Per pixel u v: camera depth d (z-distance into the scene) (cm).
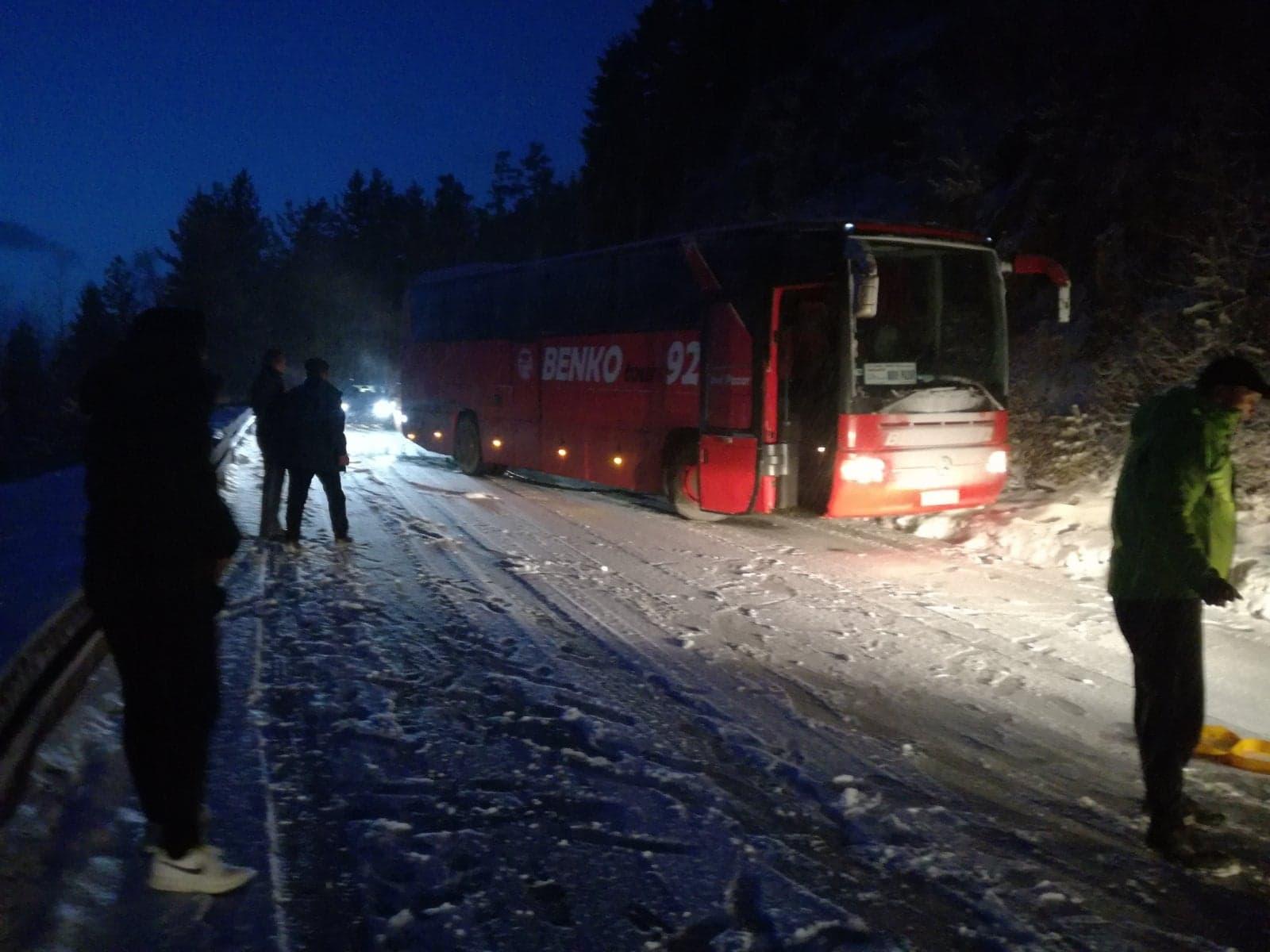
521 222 8031
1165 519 448
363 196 8238
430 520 1355
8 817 429
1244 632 846
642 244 1467
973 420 1224
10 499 1258
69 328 7969
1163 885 437
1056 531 1144
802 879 431
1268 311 1448
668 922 394
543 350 1717
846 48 3738
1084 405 1600
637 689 672
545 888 415
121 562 386
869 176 3062
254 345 7631
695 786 516
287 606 846
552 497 1659
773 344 1221
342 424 1112
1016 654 779
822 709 647
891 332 1189
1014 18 2662
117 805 467
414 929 382
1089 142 2050
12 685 486
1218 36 1919
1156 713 463
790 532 1317
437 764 532
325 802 486
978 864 449
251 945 368
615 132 4728
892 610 908
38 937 362
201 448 398
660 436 1419
